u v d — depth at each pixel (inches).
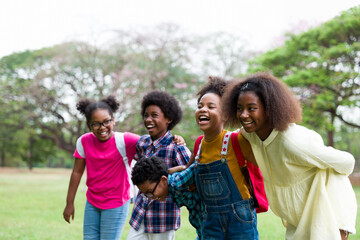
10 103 916.6
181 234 177.5
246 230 87.8
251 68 593.9
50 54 896.9
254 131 85.6
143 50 800.3
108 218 124.1
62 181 644.7
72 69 852.0
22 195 404.2
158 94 122.6
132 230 114.8
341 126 934.4
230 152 89.7
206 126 91.3
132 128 702.5
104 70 836.0
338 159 80.2
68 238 197.0
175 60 807.1
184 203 98.1
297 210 86.4
